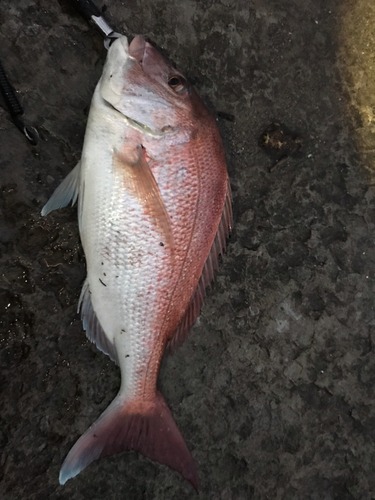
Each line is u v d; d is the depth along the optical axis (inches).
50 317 18.4
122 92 16.2
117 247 16.7
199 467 20.1
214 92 20.8
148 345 17.8
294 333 22.2
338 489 22.2
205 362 20.7
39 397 18.2
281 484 21.3
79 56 18.7
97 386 19.0
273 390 21.7
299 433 21.9
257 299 21.6
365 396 23.0
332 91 22.8
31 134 18.0
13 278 17.8
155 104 16.5
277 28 21.8
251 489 20.8
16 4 17.8
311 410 22.2
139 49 16.5
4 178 17.6
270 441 21.4
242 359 21.3
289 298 22.1
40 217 18.2
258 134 21.7
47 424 18.2
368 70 23.3
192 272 18.0
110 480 18.8
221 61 20.9
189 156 17.0
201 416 20.4
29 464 17.9
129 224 16.6
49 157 18.3
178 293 17.8
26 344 18.0
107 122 16.4
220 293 21.1
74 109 18.7
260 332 21.6
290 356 22.0
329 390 22.5
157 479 19.4
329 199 22.8
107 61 16.3
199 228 17.5
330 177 22.8
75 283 18.8
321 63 22.6
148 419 18.1
